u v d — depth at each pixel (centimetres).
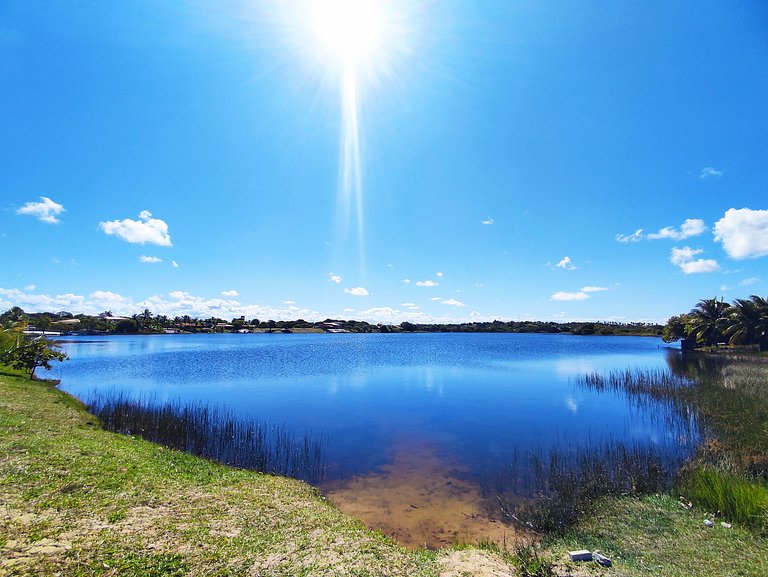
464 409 3008
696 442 1928
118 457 1354
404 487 1530
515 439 2180
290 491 1369
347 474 1673
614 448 1898
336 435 2295
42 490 946
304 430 2414
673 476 1427
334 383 4434
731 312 6531
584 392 3684
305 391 3894
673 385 3391
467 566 873
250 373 5319
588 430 2330
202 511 983
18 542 692
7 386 2675
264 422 2611
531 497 1405
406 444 2105
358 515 1291
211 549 780
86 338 15625
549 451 1934
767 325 6016
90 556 683
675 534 970
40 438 1430
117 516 869
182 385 4269
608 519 1099
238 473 1506
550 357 7725
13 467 1067
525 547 1017
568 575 789
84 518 833
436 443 2122
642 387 3506
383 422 2611
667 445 1930
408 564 855
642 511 1124
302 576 716
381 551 905
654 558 862
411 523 1237
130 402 3025
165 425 2192
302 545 867
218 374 5200
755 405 2397
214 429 2256
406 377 4884
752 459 1545
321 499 1384
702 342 7381
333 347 11938
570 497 1298
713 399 2691
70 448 1349
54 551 680
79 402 2805
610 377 4297
